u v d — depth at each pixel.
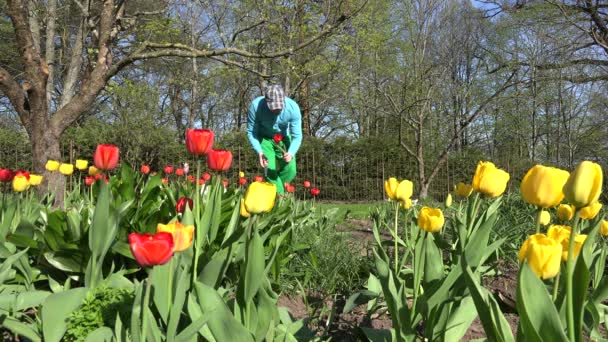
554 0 16.12
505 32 20.48
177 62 19.59
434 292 1.84
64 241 2.87
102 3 7.75
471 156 19.05
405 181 2.97
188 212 2.40
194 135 2.25
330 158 17.81
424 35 19.19
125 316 2.03
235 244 2.52
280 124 6.25
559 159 22.16
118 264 2.96
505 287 3.60
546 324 1.18
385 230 6.50
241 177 5.88
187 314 1.99
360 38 16.89
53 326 1.97
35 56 7.07
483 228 1.89
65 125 7.20
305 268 3.85
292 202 6.46
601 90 22.95
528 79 19.64
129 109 15.50
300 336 2.22
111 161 3.03
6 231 3.05
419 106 18.30
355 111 27.47
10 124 24.52
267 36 15.61
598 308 2.29
